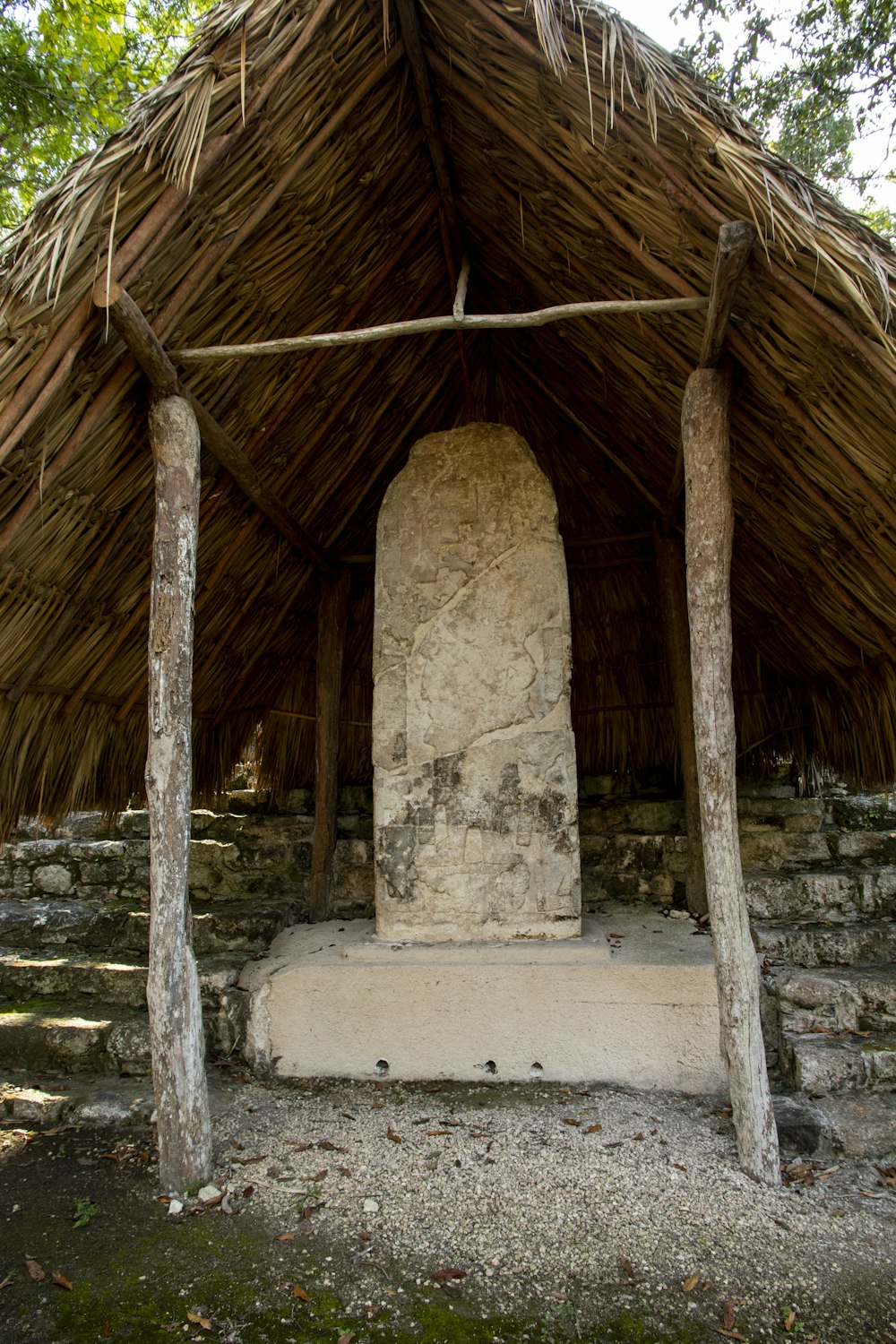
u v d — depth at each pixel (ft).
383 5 7.84
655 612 16.11
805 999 10.50
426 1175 8.25
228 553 12.70
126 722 12.80
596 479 15.30
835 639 12.35
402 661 12.60
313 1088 10.52
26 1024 11.32
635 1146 8.68
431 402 14.73
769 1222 7.32
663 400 11.02
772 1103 8.98
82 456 8.86
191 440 9.20
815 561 10.89
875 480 8.79
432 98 9.25
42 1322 6.28
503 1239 7.21
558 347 12.34
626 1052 10.34
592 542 15.44
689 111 7.26
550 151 8.66
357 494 14.93
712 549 8.81
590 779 16.84
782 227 7.13
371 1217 7.61
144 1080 10.65
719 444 8.96
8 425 7.57
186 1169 8.16
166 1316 6.34
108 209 7.41
